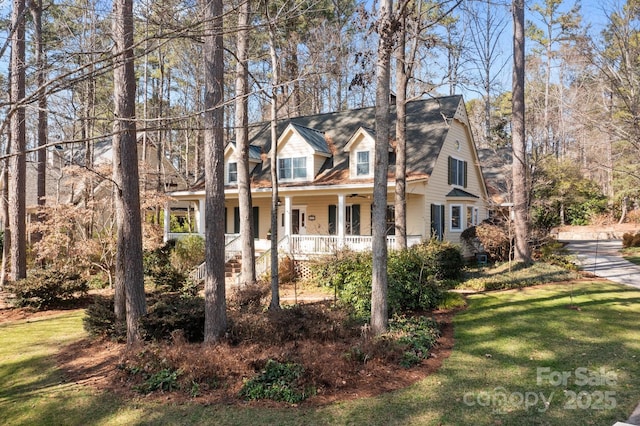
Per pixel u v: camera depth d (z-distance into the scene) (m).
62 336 9.70
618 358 6.71
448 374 6.36
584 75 15.34
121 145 8.35
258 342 7.40
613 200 31.53
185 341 7.62
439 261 13.57
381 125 8.17
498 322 9.09
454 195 20.33
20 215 14.39
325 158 20.20
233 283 15.95
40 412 5.69
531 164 17.38
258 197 20.53
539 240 18.44
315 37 11.40
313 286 15.11
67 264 16.91
